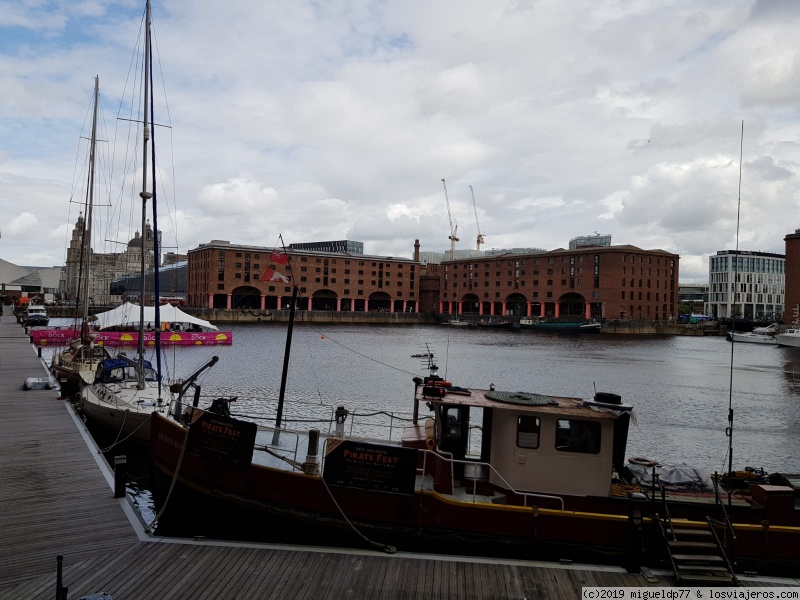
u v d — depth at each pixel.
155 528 14.55
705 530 11.62
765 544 11.63
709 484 13.64
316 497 13.11
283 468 14.12
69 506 13.31
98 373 27.55
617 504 12.78
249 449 13.67
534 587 10.10
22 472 15.91
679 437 32.62
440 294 197.88
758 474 15.28
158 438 16.19
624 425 13.77
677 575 10.55
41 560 10.46
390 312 183.62
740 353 94.56
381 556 11.07
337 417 16.95
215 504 14.14
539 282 165.88
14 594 9.17
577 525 12.06
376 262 188.12
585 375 59.62
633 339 126.00
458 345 98.06
